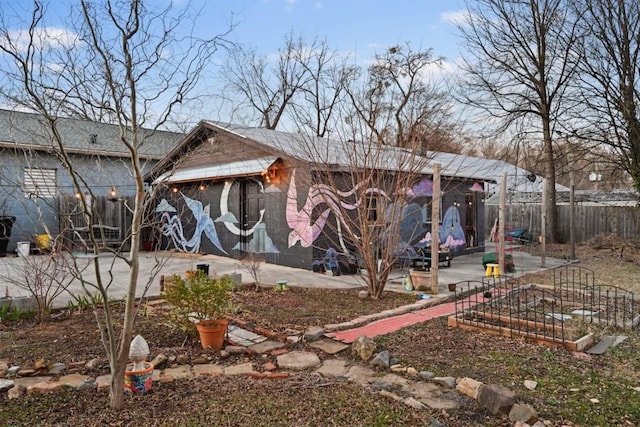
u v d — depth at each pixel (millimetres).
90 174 14117
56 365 4211
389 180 8586
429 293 7855
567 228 18156
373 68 16797
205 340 4840
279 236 11250
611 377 4027
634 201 17766
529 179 17875
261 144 11125
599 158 16844
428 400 3578
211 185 13656
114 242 14922
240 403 3484
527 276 9852
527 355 4633
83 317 6180
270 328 5652
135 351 3682
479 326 5535
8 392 3621
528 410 3176
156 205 15633
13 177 10438
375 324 5938
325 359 4621
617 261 12344
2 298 6312
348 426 3131
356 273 9938
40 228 13883
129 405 3422
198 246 14219
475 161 17422
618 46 14250
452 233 13891
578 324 5711
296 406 3438
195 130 13281
